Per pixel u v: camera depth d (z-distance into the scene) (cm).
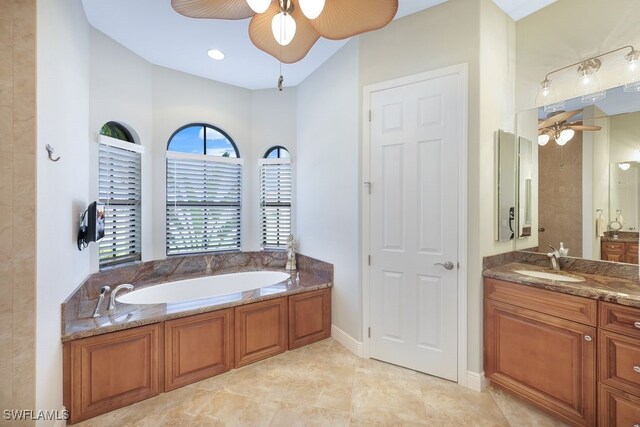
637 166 183
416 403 194
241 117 366
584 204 202
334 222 288
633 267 184
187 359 216
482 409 187
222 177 359
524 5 216
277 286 280
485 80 206
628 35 183
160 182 314
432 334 224
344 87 271
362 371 232
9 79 139
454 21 211
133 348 196
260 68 317
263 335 252
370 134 248
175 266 322
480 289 207
